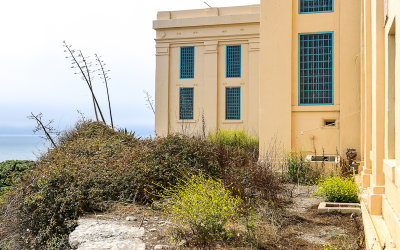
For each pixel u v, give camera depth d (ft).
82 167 26.86
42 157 35.47
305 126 41.45
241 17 67.36
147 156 28.35
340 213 23.26
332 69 40.88
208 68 69.41
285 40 41.75
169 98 71.46
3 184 35.35
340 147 40.11
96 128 42.14
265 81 42.16
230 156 33.76
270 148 41.34
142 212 22.89
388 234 15.78
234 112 68.59
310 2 41.91
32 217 21.83
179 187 24.68
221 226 18.03
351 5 40.27
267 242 17.79
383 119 20.03
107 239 18.48
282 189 28.58
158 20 71.10
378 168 20.06
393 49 17.61
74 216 22.06
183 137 31.12
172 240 17.40
